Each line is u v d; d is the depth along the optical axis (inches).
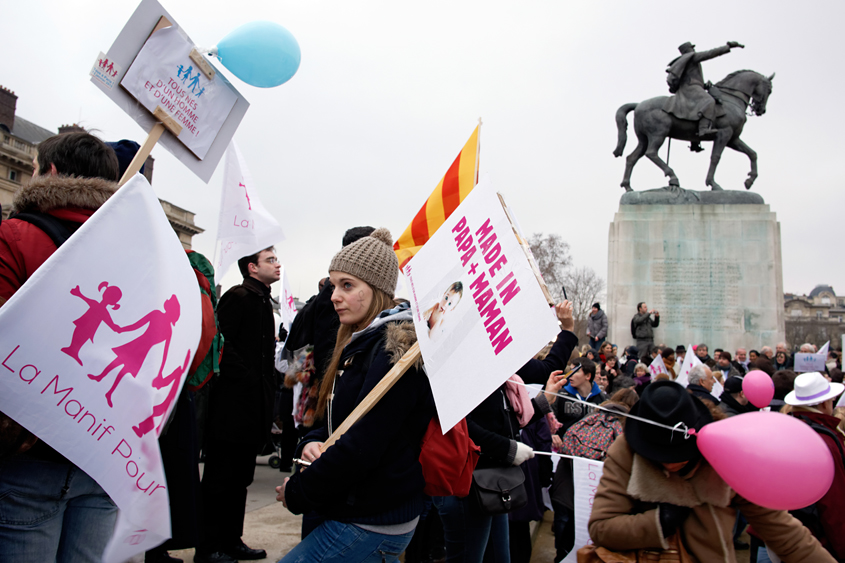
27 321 63.5
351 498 79.4
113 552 67.6
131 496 68.4
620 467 96.7
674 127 703.7
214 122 112.0
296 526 196.2
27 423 63.5
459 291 79.8
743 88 694.5
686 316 655.8
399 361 80.7
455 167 139.3
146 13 102.1
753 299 646.5
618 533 91.8
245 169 184.9
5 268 73.8
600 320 650.2
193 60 107.7
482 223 81.5
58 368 64.9
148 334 70.7
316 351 139.3
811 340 4156.0
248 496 237.8
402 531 82.5
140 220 71.3
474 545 120.8
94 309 67.3
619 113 723.4
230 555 161.3
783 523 88.7
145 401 69.9
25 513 74.2
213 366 119.1
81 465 65.5
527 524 167.3
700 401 94.2
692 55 682.8
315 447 84.5
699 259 663.1
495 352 70.6
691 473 89.7
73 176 89.4
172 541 114.1
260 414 165.0
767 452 72.0
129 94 101.8
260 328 170.1
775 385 215.8
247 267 180.1
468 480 90.7
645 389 94.3
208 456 161.2
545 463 184.2
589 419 172.1
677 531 91.4
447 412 73.2
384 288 94.3
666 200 685.3
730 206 666.2
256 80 114.7
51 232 77.7
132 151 121.9
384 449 77.9
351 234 148.3
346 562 79.6
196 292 80.2
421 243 143.9
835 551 129.9
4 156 1131.3
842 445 138.5
